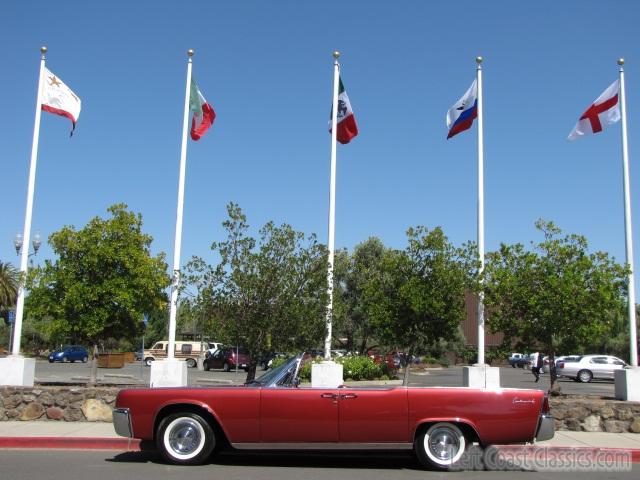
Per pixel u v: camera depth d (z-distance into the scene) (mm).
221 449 10031
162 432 8977
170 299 14953
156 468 8664
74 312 14414
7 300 45594
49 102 14859
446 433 8805
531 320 13984
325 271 14055
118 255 14406
